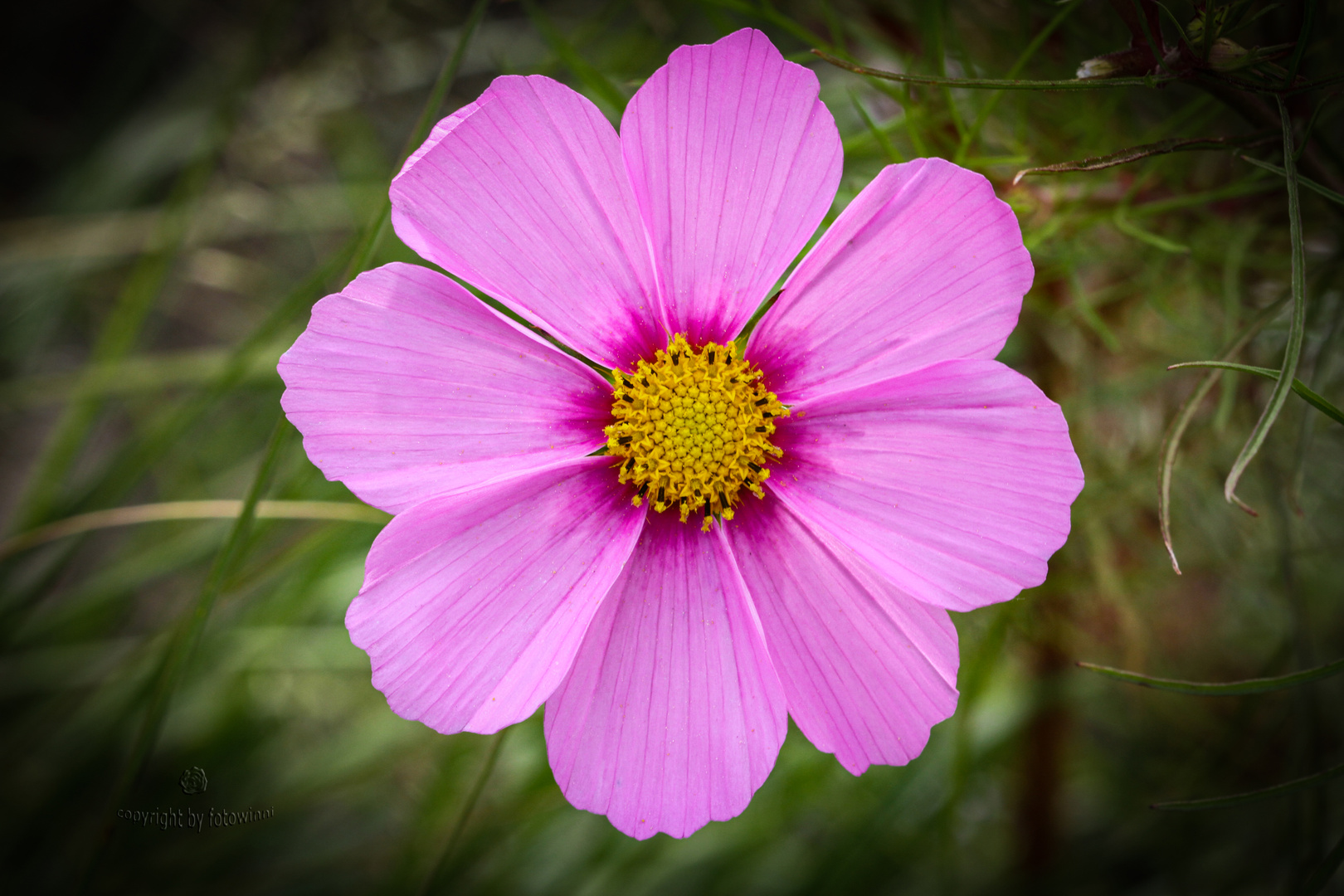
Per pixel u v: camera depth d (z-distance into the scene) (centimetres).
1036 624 36
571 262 31
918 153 32
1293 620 34
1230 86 30
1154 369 35
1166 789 38
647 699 31
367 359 30
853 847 37
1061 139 34
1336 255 33
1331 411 29
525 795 37
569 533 31
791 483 31
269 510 34
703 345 31
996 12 34
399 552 30
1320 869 30
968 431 30
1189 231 34
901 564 31
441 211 30
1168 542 31
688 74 30
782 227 31
